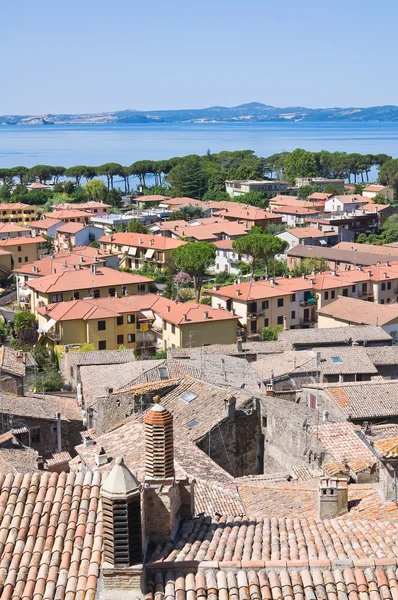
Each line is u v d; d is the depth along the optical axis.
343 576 23.39
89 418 74.44
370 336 121.06
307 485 43.09
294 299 164.12
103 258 199.75
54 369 115.88
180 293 194.12
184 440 53.94
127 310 142.38
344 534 26.77
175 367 83.31
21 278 184.62
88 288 164.00
